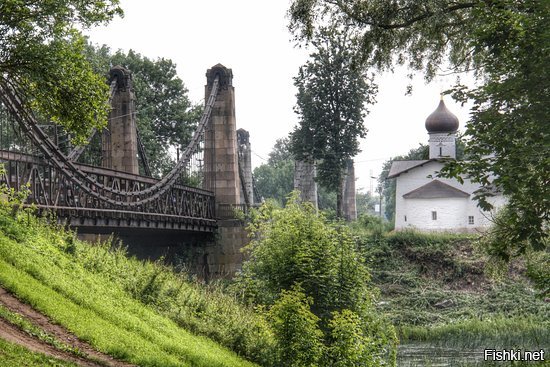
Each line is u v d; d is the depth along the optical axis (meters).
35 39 23.52
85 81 24.75
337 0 29.58
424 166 84.81
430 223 82.00
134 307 24.30
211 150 76.44
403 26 28.91
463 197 81.31
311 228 28.80
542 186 19.81
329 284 27.36
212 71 76.81
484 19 21.19
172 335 23.30
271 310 24.58
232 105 76.62
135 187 57.31
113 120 67.50
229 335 25.94
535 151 19.91
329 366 24.44
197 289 31.55
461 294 64.12
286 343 24.02
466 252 69.94
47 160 42.50
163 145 90.31
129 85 67.94
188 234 72.88
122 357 18.36
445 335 49.94
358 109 83.00
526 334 47.00
